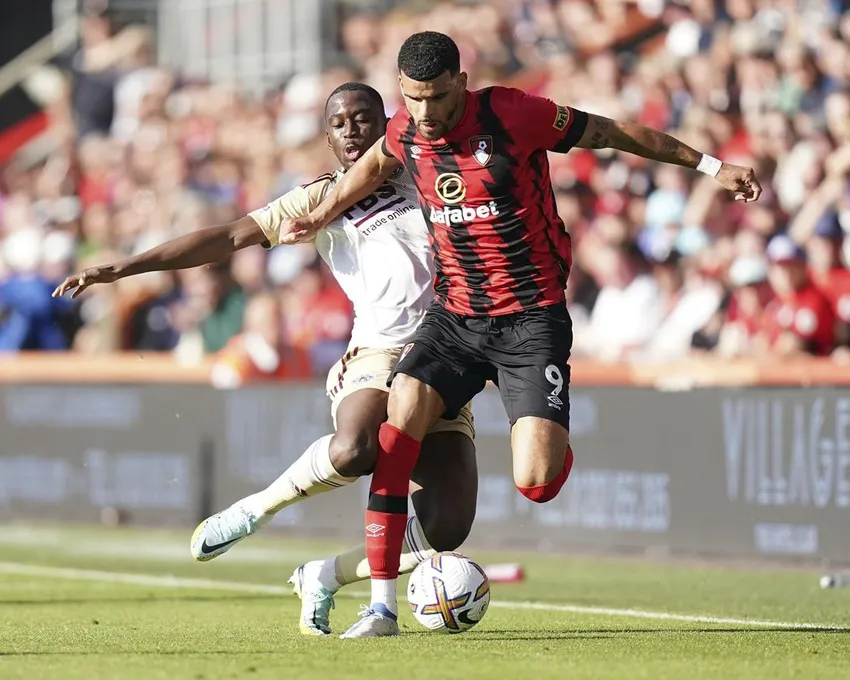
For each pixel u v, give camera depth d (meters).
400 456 16.75
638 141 16.73
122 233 51.12
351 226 18.17
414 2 53.75
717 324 37.41
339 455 16.88
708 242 39.19
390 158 17.33
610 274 39.88
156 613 21.64
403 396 16.80
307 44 54.22
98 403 39.78
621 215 40.88
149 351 47.06
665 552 31.44
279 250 44.88
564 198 42.06
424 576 16.73
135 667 13.89
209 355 44.38
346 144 18.17
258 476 36.91
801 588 26.19
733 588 26.27
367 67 51.66
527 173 16.55
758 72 42.09
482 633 17.77
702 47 44.56
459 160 16.52
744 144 41.00
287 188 49.31
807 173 38.47
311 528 36.59
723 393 30.72
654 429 31.62
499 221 16.62
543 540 33.19
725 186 16.81
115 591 25.77
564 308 17.19
